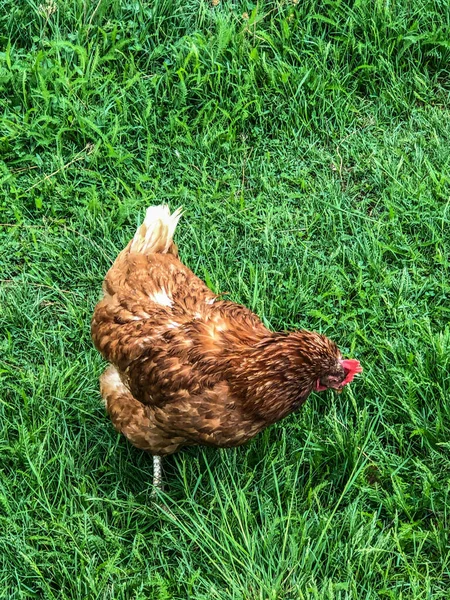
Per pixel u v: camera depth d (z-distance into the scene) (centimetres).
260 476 188
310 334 176
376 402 194
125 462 190
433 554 181
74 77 238
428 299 211
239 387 174
